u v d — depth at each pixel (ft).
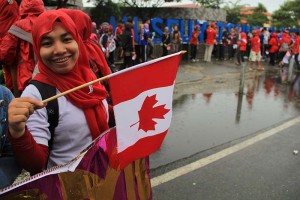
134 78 4.81
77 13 8.28
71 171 4.66
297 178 13.04
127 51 37.32
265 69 48.55
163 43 47.60
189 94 28.02
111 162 5.19
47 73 5.28
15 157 4.72
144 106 5.04
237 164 14.03
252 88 32.22
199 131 18.08
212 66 47.98
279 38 65.16
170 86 5.27
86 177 4.90
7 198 4.45
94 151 4.97
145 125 5.17
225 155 14.90
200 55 56.03
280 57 57.82
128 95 4.82
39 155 4.80
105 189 5.15
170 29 54.75
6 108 4.97
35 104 4.35
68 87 5.31
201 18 70.13
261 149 15.84
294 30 85.51
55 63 5.16
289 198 11.57
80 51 5.68
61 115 5.25
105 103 6.04
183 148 15.49
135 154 5.18
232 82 35.32
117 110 4.76
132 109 4.92
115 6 58.54
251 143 16.58
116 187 5.31
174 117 20.70
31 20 10.57
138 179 5.83
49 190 4.64
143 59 43.65
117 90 4.70
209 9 71.26
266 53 64.90
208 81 35.35
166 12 67.31
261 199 11.43
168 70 5.15
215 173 13.16
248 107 24.12
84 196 4.91
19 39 10.85
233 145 16.20
